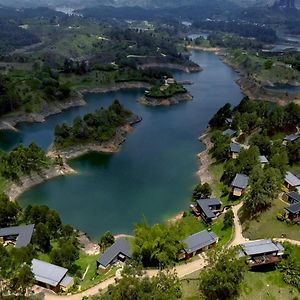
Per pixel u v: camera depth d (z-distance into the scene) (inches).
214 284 3009.4
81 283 3341.5
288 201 4259.4
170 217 4717.0
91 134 6678.2
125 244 3786.9
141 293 2741.1
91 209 4884.4
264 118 6850.4
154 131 7716.5
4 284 2974.9
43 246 3828.7
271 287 3191.4
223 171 5482.3
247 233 3917.3
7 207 4279.0
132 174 5821.9
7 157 5511.8
